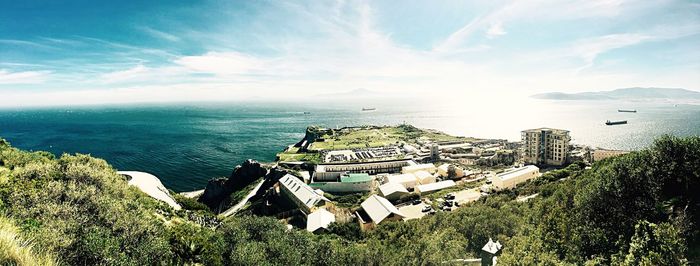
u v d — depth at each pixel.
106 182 51.91
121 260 27.55
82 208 36.69
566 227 38.31
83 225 32.00
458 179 145.00
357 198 128.88
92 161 66.38
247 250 41.72
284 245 47.62
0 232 16.17
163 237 37.00
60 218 31.75
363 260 48.53
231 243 46.72
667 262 25.47
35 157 62.06
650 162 38.88
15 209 31.62
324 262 48.22
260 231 55.34
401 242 62.97
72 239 26.42
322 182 144.50
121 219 35.88
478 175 147.00
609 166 43.34
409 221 81.75
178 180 188.12
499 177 113.81
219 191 168.12
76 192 39.91
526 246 40.00
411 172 156.75
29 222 28.02
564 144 151.00
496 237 51.50
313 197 111.38
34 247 18.44
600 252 34.31
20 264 15.46
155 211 57.91
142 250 31.17
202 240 40.47
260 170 176.62
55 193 38.44
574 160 152.12
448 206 103.12
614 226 36.12
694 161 35.97
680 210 33.59
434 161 187.88
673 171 37.03
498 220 55.94
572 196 48.62
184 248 37.34
